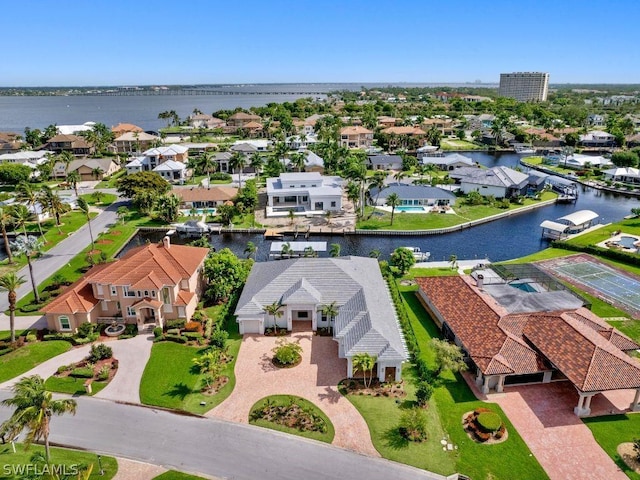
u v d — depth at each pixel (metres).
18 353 58.56
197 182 154.75
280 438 44.97
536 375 53.44
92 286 66.19
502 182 136.12
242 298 65.75
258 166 163.00
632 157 170.62
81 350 59.59
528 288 72.88
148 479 40.06
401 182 147.62
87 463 41.38
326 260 67.94
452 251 99.25
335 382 53.28
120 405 49.44
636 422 47.31
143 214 121.25
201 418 47.59
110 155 194.62
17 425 35.50
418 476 40.84
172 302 64.94
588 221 110.81
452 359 52.62
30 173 155.50
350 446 44.09
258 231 110.38
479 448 43.97
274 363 56.66
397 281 80.44
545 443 44.50
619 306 71.19
